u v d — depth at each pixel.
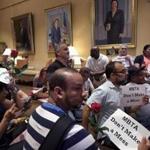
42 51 10.38
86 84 4.09
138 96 2.83
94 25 7.94
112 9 7.34
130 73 2.88
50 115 1.32
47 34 9.92
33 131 1.36
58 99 1.36
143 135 1.99
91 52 6.87
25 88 7.91
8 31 12.44
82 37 8.48
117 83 2.76
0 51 11.13
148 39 6.48
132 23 6.80
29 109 2.36
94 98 2.63
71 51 7.97
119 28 7.18
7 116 1.91
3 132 1.88
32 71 9.86
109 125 2.09
